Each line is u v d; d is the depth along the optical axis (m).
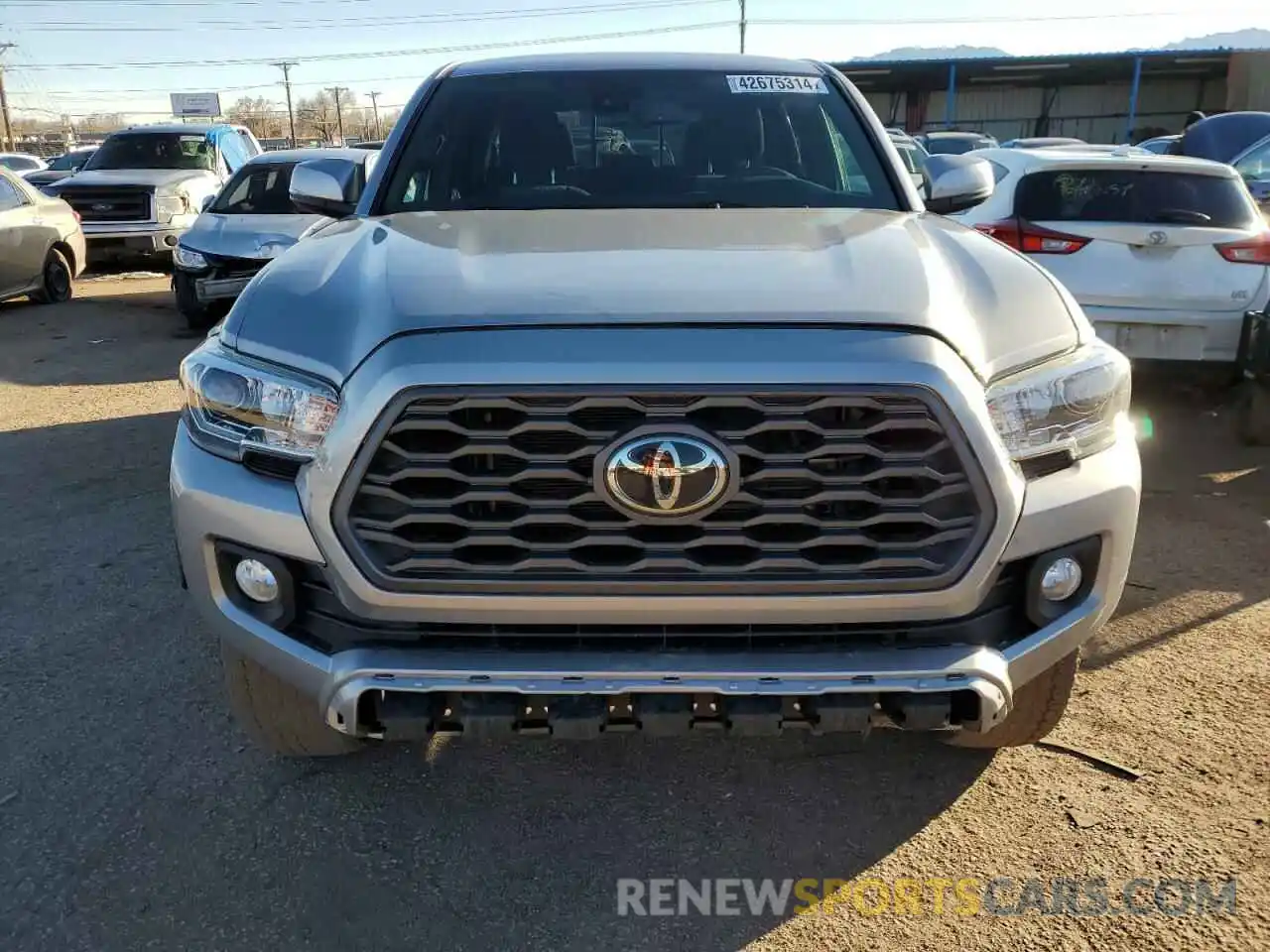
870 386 1.97
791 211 3.02
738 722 2.09
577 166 3.41
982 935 2.25
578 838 2.59
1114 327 5.84
